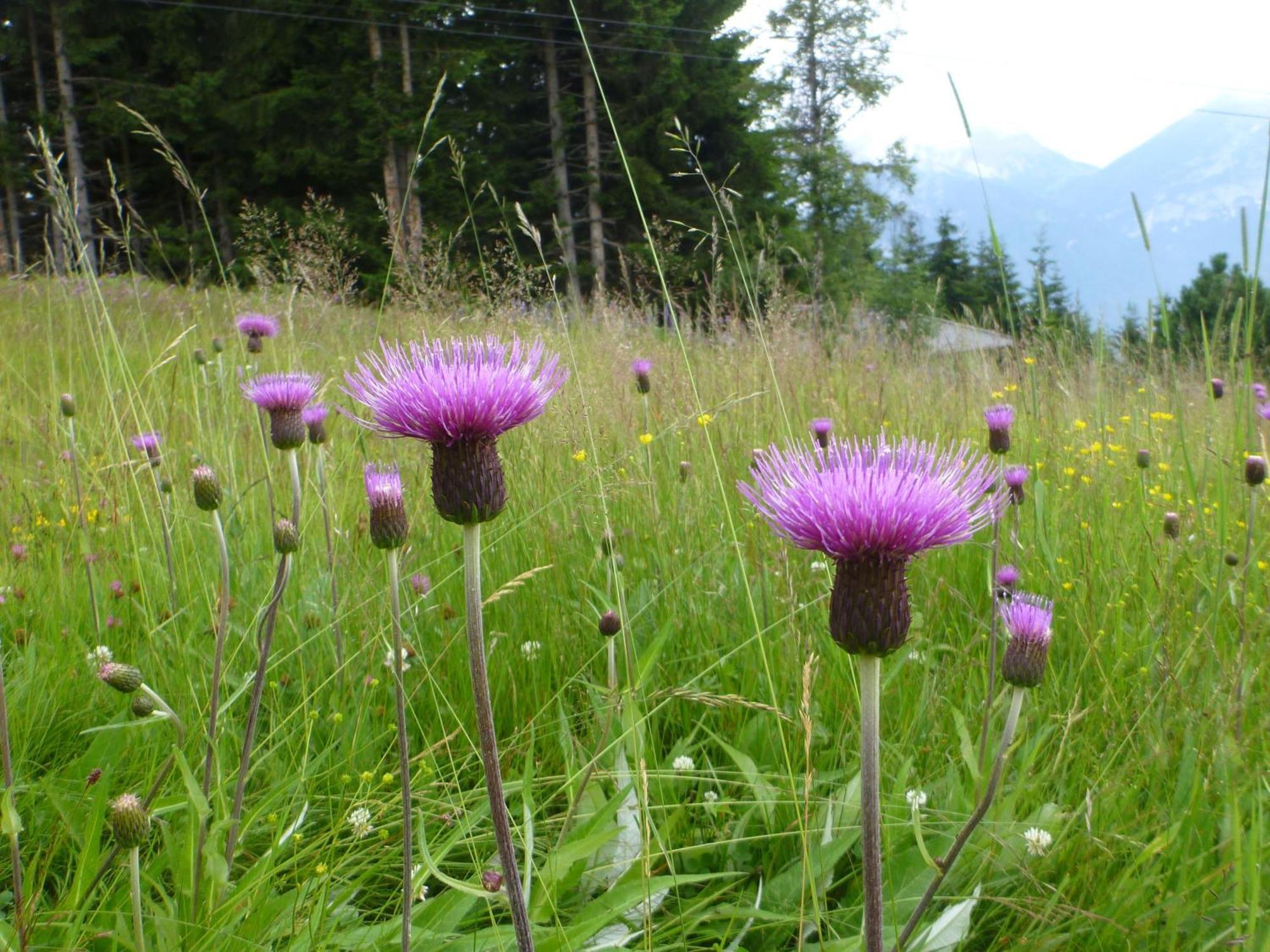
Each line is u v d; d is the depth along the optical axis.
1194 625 2.63
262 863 1.83
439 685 2.72
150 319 8.14
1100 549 3.26
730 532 3.45
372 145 18.75
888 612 1.24
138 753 2.33
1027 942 1.70
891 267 25.19
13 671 2.61
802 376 5.52
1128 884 1.79
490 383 1.41
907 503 1.24
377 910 1.99
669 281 7.38
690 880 1.84
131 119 21.33
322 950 1.68
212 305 9.38
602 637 2.87
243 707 2.60
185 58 22.02
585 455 3.64
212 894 1.71
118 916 1.62
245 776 1.91
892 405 5.30
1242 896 1.67
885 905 1.94
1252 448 3.67
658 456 4.09
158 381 4.54
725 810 2.21
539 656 2.82
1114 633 2.73
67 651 2.73
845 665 2.64
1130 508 3.73
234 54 21.89
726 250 11.21
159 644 2.72
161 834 2.07
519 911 1.38
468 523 1.39
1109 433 4.97
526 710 2.65
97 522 3.72
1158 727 2.21
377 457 3.97
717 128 20.95
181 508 3.50
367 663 2.72
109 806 1.86
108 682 1.73
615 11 19.62
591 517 3.41
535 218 20.22
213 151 22.33
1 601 2.89
